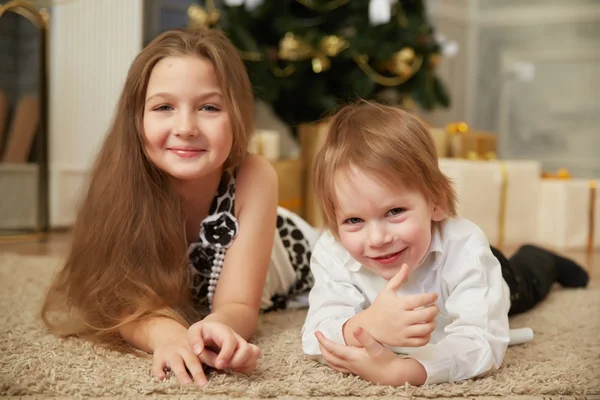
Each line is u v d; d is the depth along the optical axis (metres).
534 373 0.89
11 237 2.52
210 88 1.00
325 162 0.88
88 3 2.84
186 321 1.03
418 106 3.29
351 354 0.84
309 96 3.15
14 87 2.83
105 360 0.93
